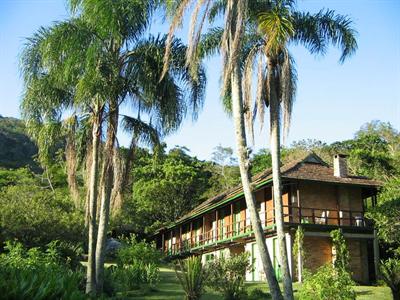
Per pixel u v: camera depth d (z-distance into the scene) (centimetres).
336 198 3083
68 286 734
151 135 2012
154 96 1953
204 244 3819
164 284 2530
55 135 1977
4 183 5772
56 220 2858
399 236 2394
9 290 662
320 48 2125
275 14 1819
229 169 6519
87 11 1823
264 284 2508
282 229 1873
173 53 1969
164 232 5247
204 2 1700
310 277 1677
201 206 4394
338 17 2109
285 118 1859
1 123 9169
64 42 1778
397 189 2527
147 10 1914
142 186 5388
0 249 2630
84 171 2070
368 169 4603
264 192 3231
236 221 3609
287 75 1872
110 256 4122
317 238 2892
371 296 2133
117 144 1906
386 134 5944
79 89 1769
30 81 1925
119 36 1856
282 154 5919
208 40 2183
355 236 2905
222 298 2025
